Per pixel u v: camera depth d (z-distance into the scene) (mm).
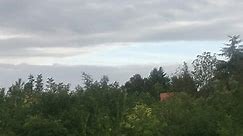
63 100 20766
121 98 21672
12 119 19625
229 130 21000
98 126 20047
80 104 20734
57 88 21609
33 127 19062
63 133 19281
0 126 19516
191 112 22203
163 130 21047
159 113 22000
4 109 20391
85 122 19859
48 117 20094
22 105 20828
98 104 21047
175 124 21594
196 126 21422
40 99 20875
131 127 20641
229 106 22891
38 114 20031
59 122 19422
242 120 22172
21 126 19406
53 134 19109
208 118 21562
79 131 19719
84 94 21547
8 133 18938
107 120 20219
